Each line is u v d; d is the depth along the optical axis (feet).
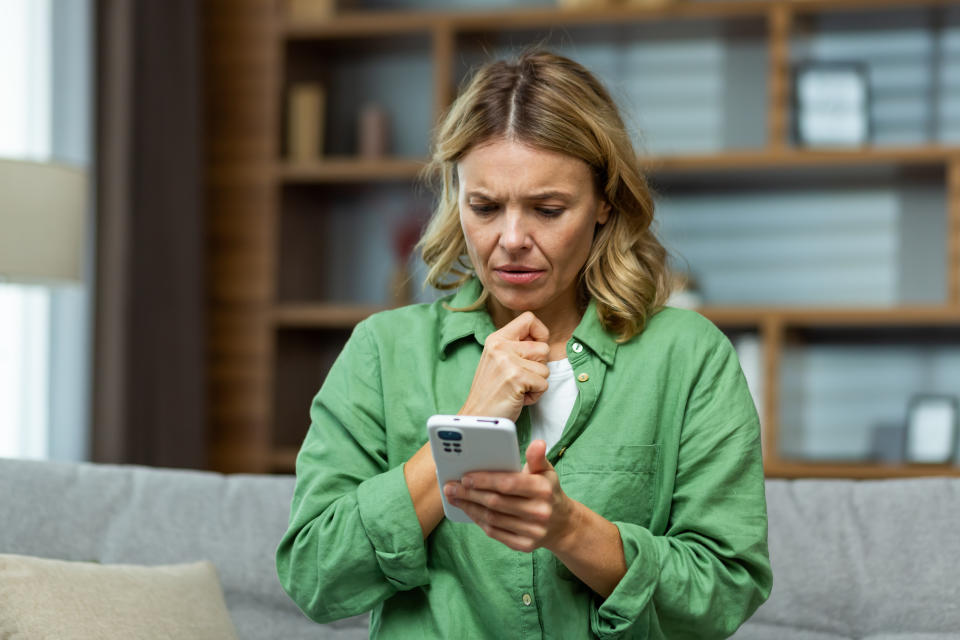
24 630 4.83
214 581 5.68
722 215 13.46
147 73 12.30
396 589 4.07
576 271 4.06
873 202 13.15
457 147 3.97
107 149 11.89
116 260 11.79
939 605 5.54
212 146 13.56
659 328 4.29
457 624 4.01
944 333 12.88
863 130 12.58
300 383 13.97
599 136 3.97
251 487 6.12
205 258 13.41
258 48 13.52
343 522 4.00
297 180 13.46
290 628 5.83
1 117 11.30
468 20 12.99
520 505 3.51
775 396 12.29
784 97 12.39
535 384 3.84
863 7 12.37
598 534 3.74
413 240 13.64
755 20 12.75
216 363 13.39
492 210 3.97
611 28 13.08
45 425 11.62
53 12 11.79
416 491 3.94
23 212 9.07
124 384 11.73
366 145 13.56
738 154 12.44
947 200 13.00
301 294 13.88
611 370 4.20
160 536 5.92
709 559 3.94
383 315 4.50
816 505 5.90
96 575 5.24
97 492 6.02
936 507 5.79
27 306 11.57
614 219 4.30
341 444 4.27
